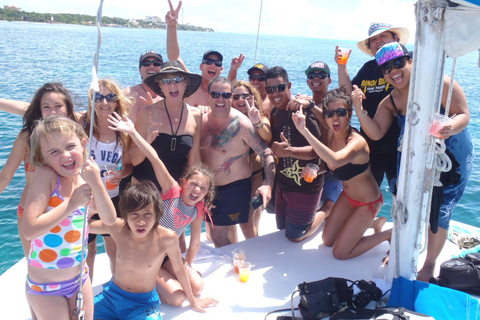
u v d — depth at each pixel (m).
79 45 56.16
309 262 4.18
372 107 4.53
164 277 3.54
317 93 4.95
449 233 4.60
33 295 2.66
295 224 4.47
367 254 4.32
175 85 3.75
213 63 5.32
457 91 3.33
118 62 32.09
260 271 4.02
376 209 4.15
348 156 3.67
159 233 3.13
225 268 4.06
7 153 9.45
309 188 4.39
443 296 3.07
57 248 2.58
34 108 3.13
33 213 2.44
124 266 3.11
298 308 3.31
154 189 3.13
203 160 4.39
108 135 3.60
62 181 2.58
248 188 4.50
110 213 2.57
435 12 2.79
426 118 3.04
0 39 58.94
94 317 3.16
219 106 4.06
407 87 3.60
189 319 3.29
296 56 57.44
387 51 3.54
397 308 3.08
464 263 3.45
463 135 3.44
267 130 4.39
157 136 3.88
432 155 3.11
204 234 5.25
